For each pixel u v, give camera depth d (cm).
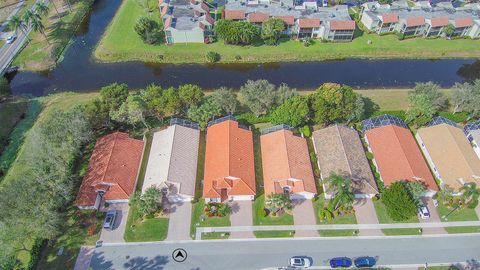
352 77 11662
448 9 13625
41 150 7775
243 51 12431
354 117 9450
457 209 7875
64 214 7731
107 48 12581
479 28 12794
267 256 7175
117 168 8144
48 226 6844
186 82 11431
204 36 12631
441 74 11844
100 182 7831
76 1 14950
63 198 7725
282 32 12950
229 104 9338
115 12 14712
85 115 8775
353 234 7469
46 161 7750
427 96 9219
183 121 9275
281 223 7631
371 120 9338
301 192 7862
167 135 8875
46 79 11606
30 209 6875
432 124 9250
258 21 12850
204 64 12175
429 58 12506
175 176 7975
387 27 13175
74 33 13550
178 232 7500
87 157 8881
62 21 13825
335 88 9156
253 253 7212
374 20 13012
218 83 11362
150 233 7469
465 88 9412
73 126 8212
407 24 12675
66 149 8094
